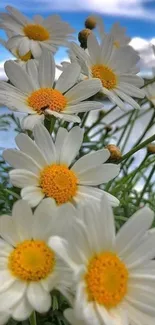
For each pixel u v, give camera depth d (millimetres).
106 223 80
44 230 87
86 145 158
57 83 119
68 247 74
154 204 144
